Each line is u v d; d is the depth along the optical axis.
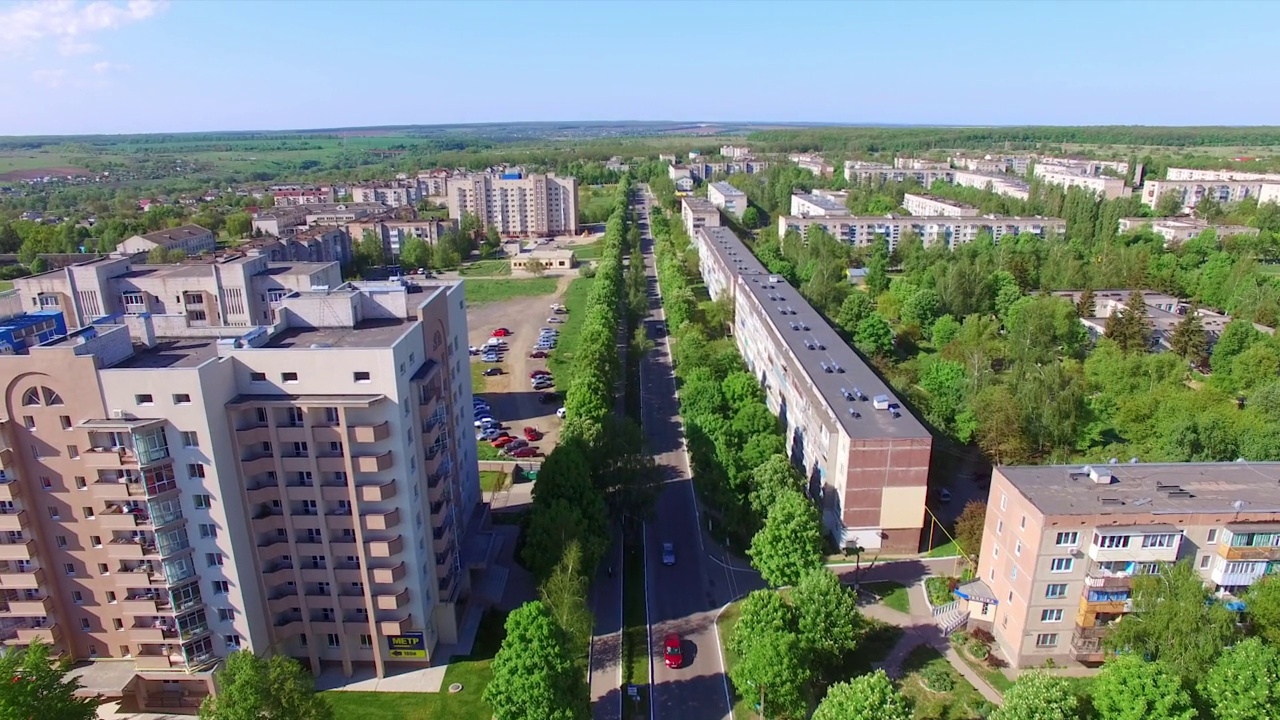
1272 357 151.25
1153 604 77.62
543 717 70.44
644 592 102.62
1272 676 67.81
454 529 94.25
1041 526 81.75
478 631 93.12
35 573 75.44
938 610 96.38
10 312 85.62
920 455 105.19
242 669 64.94
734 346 187.12
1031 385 129.25
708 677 86.94
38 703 63.09
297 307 87.88
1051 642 86.31
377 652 84.44
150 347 82.81
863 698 67.50
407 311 90.25
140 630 78.62
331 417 76.88
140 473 72.19
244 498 77.75
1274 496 86.81
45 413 72.00
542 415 163.75
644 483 115.69
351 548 80.50
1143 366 150.12
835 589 84.25
